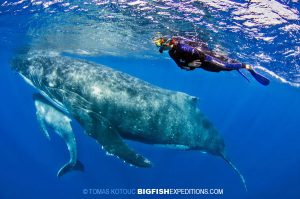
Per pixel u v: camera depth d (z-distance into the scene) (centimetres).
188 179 2261
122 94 1028
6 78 5269
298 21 1015
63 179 2623
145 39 1697
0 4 1163
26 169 2983
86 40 1922
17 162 3162
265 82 416
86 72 1075
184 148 1164
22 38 1884
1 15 1342
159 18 1188
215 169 2505
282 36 1193
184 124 1107
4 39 1984
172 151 2534
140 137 1089
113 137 958
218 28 1195
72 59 1191
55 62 1181
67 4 1150
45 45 2094
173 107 1086
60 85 1102
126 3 1077
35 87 1246
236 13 1029
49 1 1120
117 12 1202
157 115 1056
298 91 2920
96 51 2359
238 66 423
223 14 1051
